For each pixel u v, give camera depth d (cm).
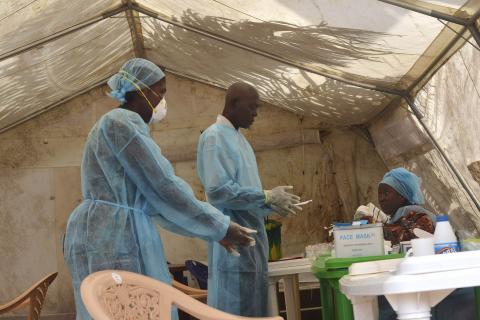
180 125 818
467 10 402
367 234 318
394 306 202
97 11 583
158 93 324
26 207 816
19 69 615
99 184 300
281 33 532
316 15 476
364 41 498
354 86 623
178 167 819
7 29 510
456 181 538
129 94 320
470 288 315
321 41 523
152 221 306
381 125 700
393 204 449
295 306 466
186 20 596
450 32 446
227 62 680
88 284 217
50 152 820
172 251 814
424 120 571
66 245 301
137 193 304
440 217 256
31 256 812
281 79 674
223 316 242
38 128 821
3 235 813
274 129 812
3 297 809
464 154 498
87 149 306
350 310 296
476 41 415
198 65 737
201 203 302
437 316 316
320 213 803
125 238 295
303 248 798
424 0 404
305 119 811
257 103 424
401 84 574
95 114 822
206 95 821
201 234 303
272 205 402
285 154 812
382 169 804
